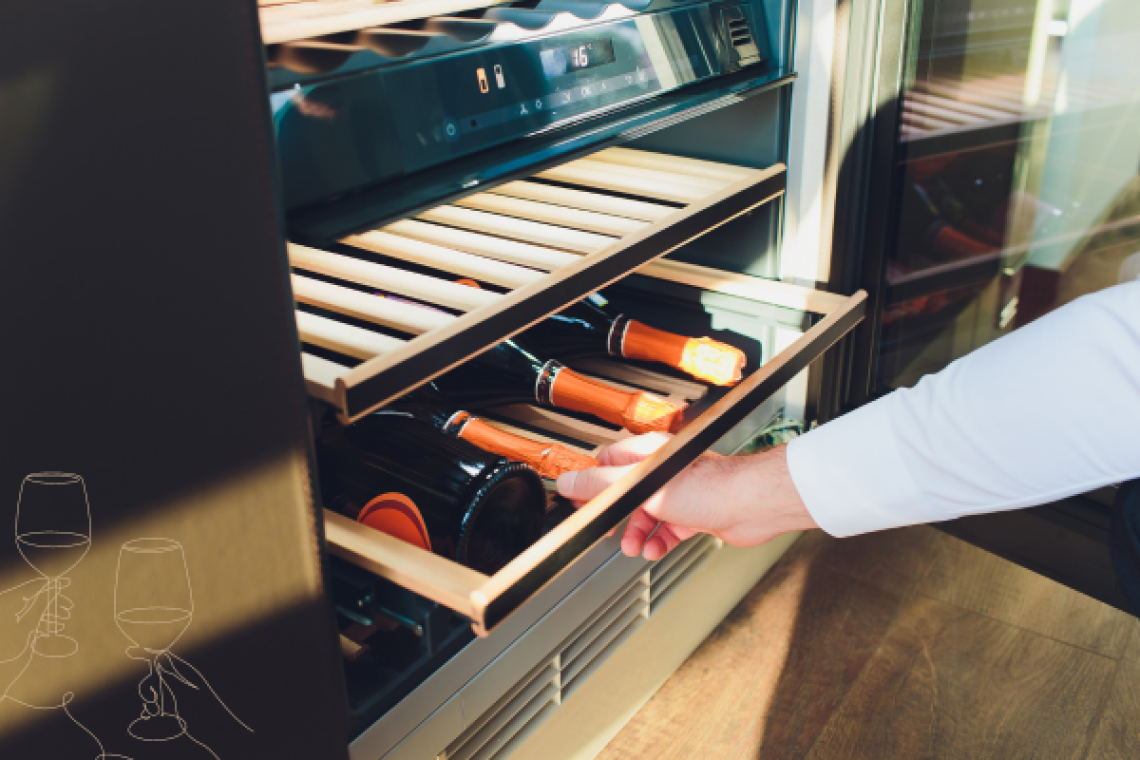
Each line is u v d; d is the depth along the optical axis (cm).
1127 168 117
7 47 47
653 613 117
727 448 125
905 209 123
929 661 132
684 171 118
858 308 111
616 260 80
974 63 120
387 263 106
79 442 55
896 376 137
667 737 120
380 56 67
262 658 65
